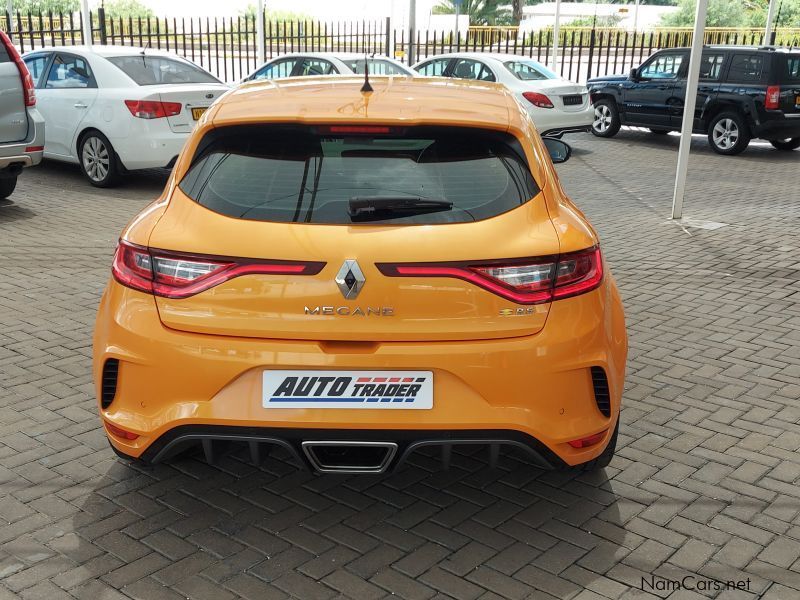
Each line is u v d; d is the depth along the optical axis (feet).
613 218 30.78
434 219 9.68
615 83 54.80
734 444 13.33
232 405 9.57
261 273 9.41
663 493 11.77
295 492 11.66
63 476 11.98
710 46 49.75
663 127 52.65
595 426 10.12
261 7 70.28
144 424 9.89
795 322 19.36
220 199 10.02
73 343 17.31
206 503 11.34
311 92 11.58
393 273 9.32
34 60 35.94
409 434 9.53
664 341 18.01
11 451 12.70
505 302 9.53
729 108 48.52
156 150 32.30
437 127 10.41
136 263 9.97
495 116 10.80
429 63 50.90
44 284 21.25
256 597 9.39
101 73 33.50
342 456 9.96
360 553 10.25
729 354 17.29
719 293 21.57
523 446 9.70
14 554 10.10
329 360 9.38
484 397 9.53
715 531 10.84
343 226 9.55
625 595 9.50
